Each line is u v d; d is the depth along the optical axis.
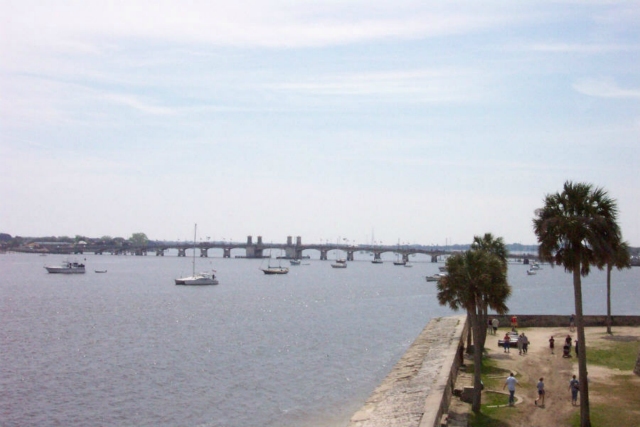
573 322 69.88
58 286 184.62
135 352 72.06
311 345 77.62
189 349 74.25
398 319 106.81
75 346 75.94
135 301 138.12
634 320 69.56
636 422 34.53
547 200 33.81
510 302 144.75
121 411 47.94
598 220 32.44
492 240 52.88
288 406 49.44
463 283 37.03
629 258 57.72
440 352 55.16
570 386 39.28
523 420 35.34
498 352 55.28
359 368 63.56
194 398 51.72
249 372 61.34
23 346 75.62
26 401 50.38
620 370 47.00
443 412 35.81
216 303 135.62
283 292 170.38
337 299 148.50
